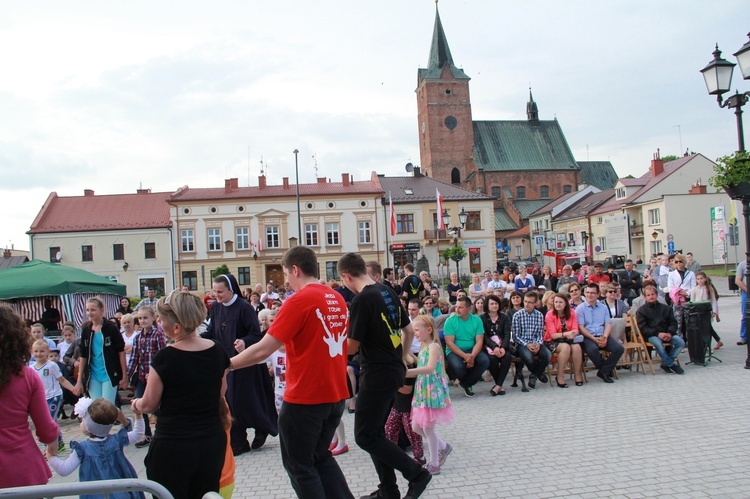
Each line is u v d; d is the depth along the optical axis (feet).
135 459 25.26
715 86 35.47
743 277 44.27
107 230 167.32
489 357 33.81
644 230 172.04
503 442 23.63
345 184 182.50
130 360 28.55
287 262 15.53
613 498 16.89
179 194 172.55
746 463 18.99
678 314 42.78
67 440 31.07
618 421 25.49
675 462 19.57
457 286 62.03
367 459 23.06
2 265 179.52
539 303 37.37
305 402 14.23
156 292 162.09
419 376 20.89
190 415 12.84
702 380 33.01
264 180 179.42
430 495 18.22
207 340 13.62
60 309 59.52
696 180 173.17
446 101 271.90
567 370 35.73
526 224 258.37
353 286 17.69
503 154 278.67
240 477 21.40
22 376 12.93
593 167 312.29
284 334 14.05
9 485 12.40
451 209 180.14
